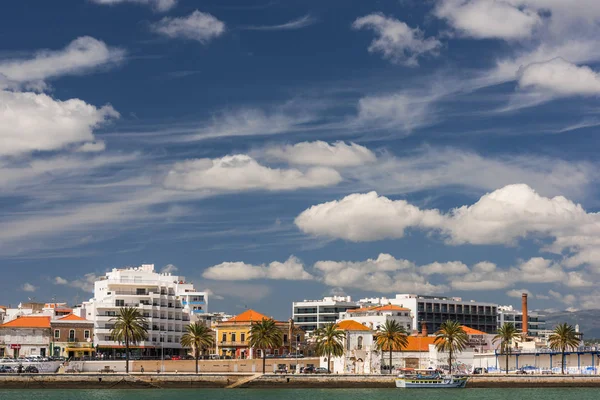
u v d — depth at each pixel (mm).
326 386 198250
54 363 197875
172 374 194750
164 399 161250
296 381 198000
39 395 169000
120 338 198750
